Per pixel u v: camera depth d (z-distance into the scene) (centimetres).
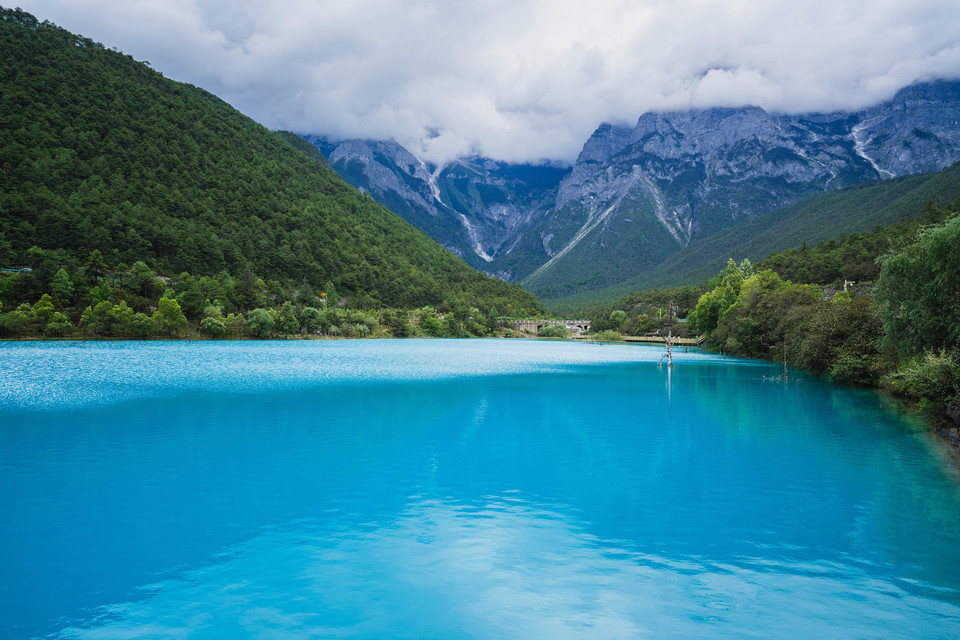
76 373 5675
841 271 14862
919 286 3572
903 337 3803
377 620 1080
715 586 1231
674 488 1975
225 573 1283
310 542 1464
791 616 1102
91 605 1134
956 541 1491
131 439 2695
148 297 15150
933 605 1150
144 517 1639
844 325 5762
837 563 1355
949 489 1969
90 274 14562
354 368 7106
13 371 5744
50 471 2111
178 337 14188
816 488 1973
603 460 2375
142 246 17925
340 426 3089
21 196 17388
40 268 13412
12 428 2934
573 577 1272
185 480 2020
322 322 17950
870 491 1944
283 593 1188
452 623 1071
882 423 3331
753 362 9094
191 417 3316
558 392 4856
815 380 6050
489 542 1475
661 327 19350
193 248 19350
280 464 2258
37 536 1488
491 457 2419
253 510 1716
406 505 1773
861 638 1026
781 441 2797
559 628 1057
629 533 1548
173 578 1256
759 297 10131
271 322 15738
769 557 1388
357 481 2033
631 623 1076
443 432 2956
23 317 11938
